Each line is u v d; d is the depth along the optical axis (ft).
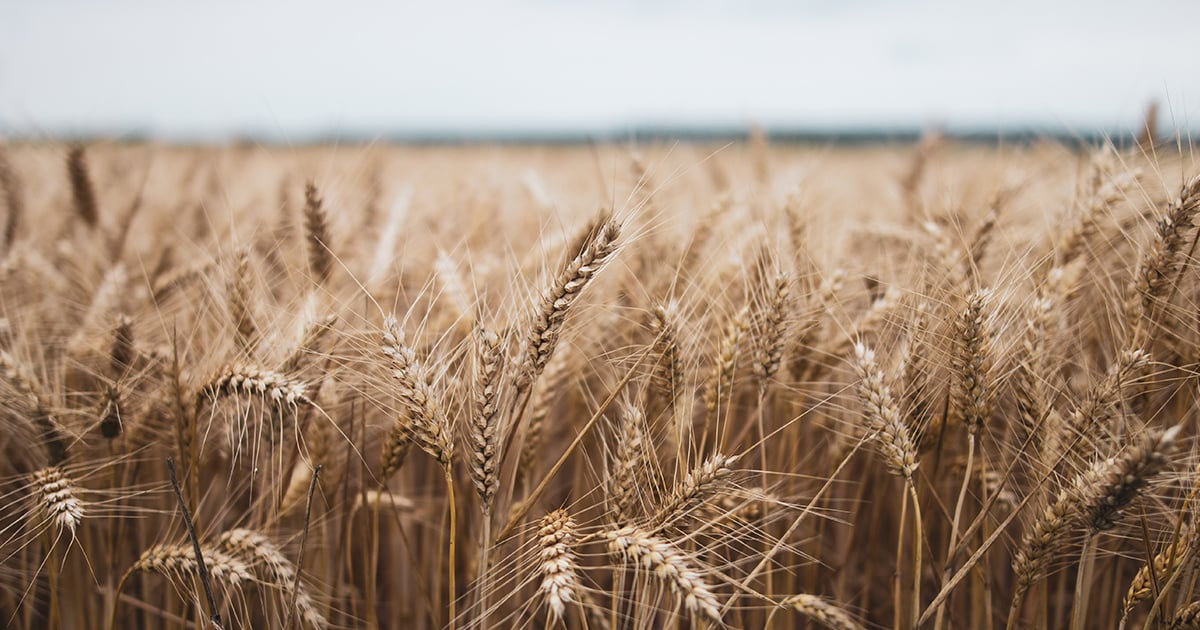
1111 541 10.44
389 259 13.43
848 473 12.84
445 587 12.82
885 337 10.57
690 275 12.14
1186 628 7.86
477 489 7.91
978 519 8.29
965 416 8.63
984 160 22.75
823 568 12.84
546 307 7.70
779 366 9.68
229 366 9.39
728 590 10.38
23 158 23.11
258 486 11.83
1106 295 11.06
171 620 11.62
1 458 12.17
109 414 10.02
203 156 29.84
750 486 10.91
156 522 12.71
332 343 10.48
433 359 9.12
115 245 17.49
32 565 11.73
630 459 8.72
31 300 15.12
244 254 11.18
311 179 11.99
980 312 8.32
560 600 6.82
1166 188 9.93
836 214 20.86
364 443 10.74
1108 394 8.46
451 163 32.12
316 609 10.91
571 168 34.50
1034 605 11.32
